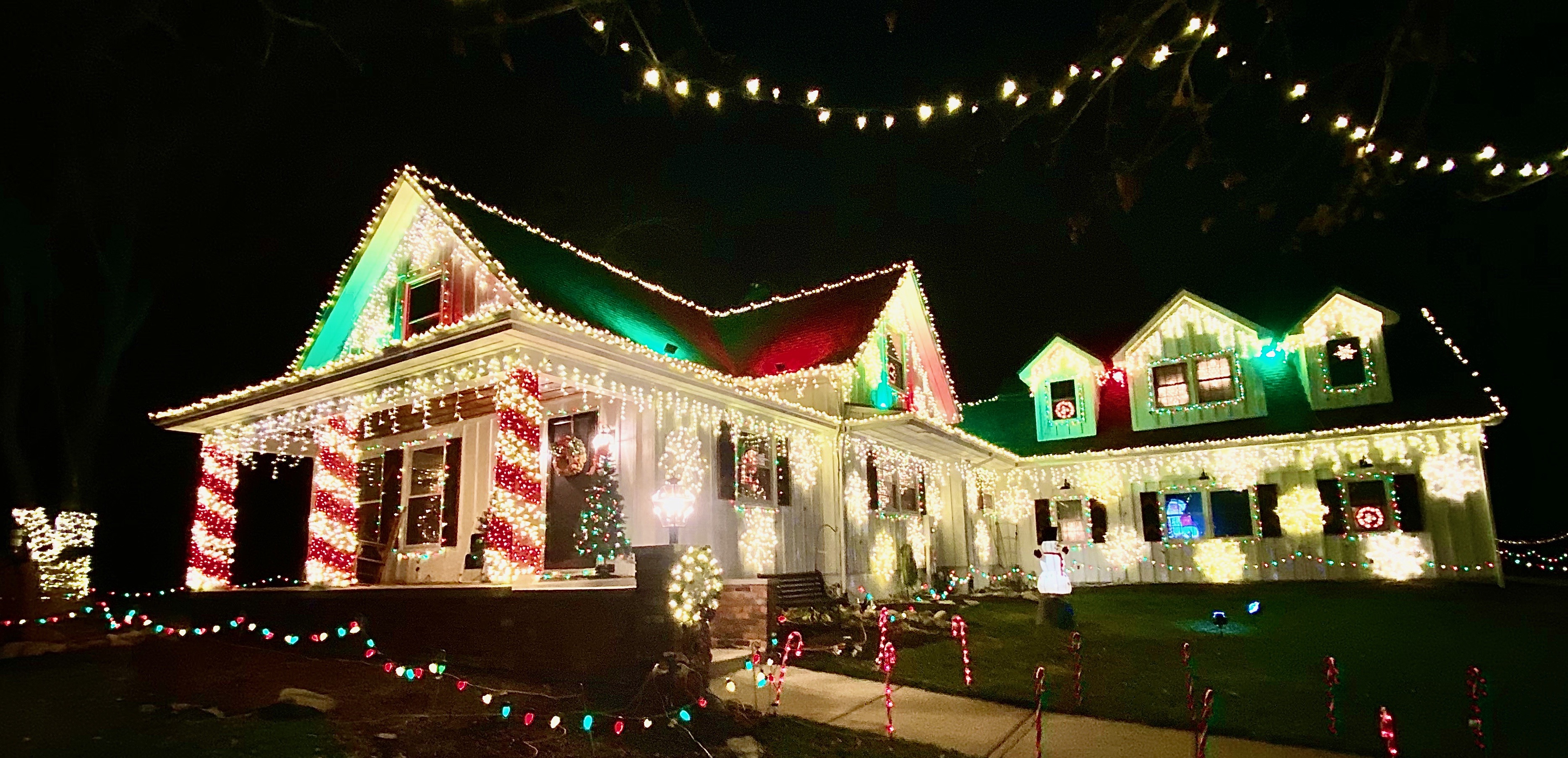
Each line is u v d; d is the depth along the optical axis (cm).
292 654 1042
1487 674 972
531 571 988
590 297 1395
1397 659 1052
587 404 1285
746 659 940
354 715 720
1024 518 2202
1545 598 1509
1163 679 949
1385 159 664
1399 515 1786
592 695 793
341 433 1487
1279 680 948
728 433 1366
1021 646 1121
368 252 1489
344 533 1437
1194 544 1988
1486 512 1706
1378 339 1919
